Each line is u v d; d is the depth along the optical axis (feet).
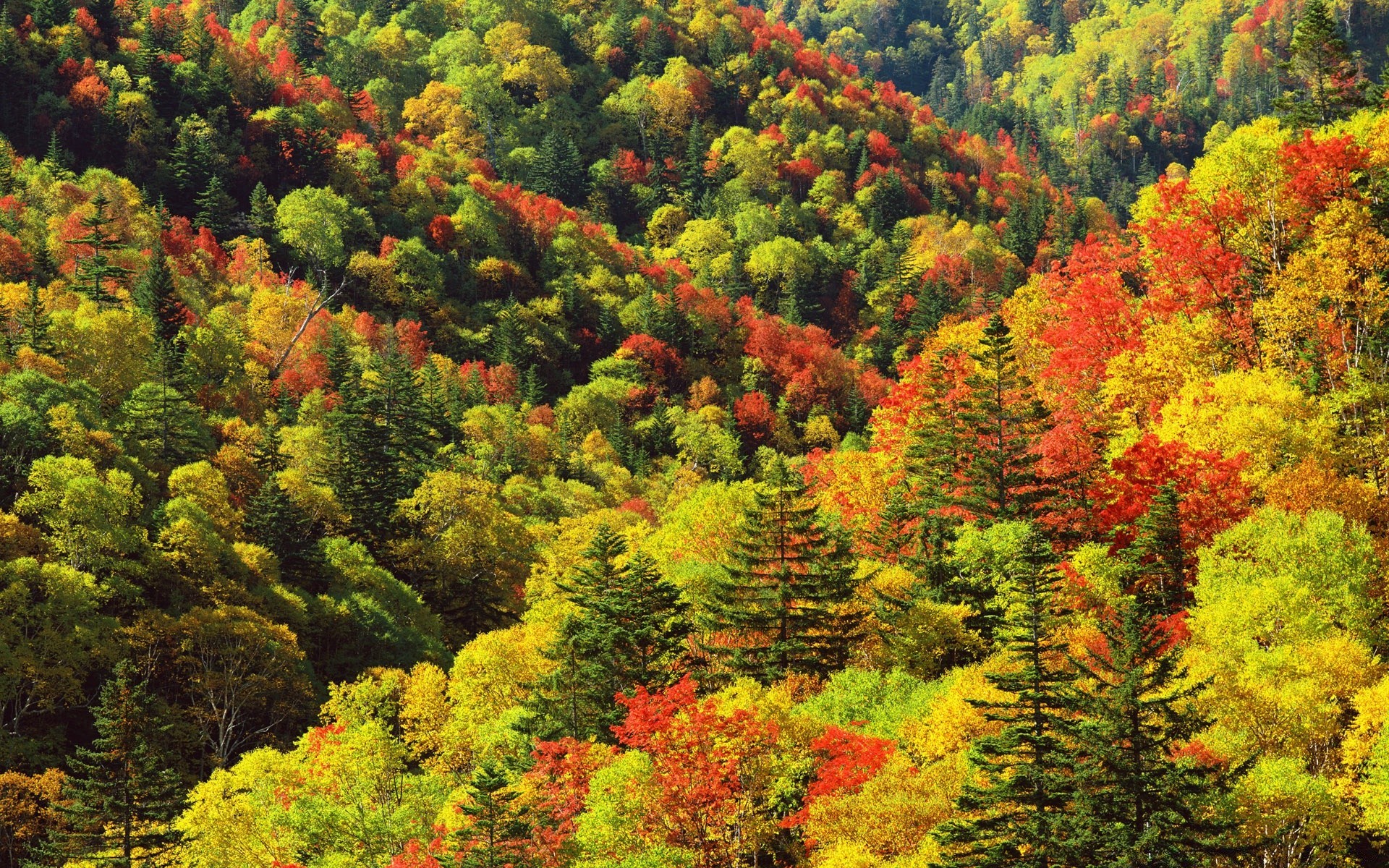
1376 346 183.32
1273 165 202.39
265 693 259.80
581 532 340.80
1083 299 222.48
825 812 127.95
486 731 177.37
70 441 293.43
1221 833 104.94
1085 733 104.22
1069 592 161.79
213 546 277.85
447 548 338.54
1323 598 139.03
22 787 210.38
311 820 156.87
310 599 295.69
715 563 207.21
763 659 174.40
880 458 232.32
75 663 237.66
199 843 170.91
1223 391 173.78
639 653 174.91
